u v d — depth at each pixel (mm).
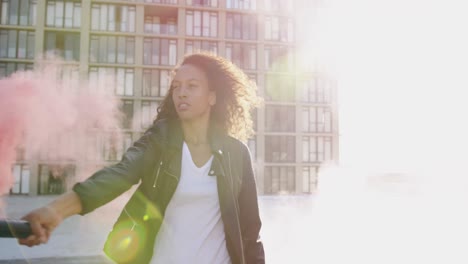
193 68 1480
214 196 1380
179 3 25578
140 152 1247
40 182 22266
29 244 820
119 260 1247
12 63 23375
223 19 26234
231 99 1585
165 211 1338
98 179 1008
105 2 24703
